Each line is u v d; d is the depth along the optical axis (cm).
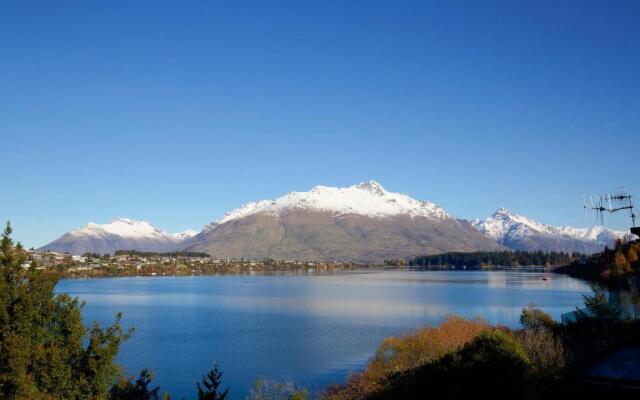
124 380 3341
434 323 10312
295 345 8350
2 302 2558
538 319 6375
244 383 6094
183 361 7369
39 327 2700
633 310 5794
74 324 2817
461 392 3030
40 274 2864
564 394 1012
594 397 969
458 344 4891
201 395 2680
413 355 4984
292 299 17200
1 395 2392
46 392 2561
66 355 2688
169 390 5888
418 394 3519
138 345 8619
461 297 16675
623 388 982
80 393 2677
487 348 3145
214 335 9612
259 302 16412
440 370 3316
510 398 2919
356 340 8644
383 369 4884
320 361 7138
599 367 1106
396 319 11231
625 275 13150
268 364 7031
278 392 5284
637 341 1284
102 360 2731
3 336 2519
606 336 4675
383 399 4009
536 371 3231
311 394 5288
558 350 3791
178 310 14288
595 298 5638
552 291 18450
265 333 9731
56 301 2881
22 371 2416
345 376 6219
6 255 2716
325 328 10131
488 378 2992
